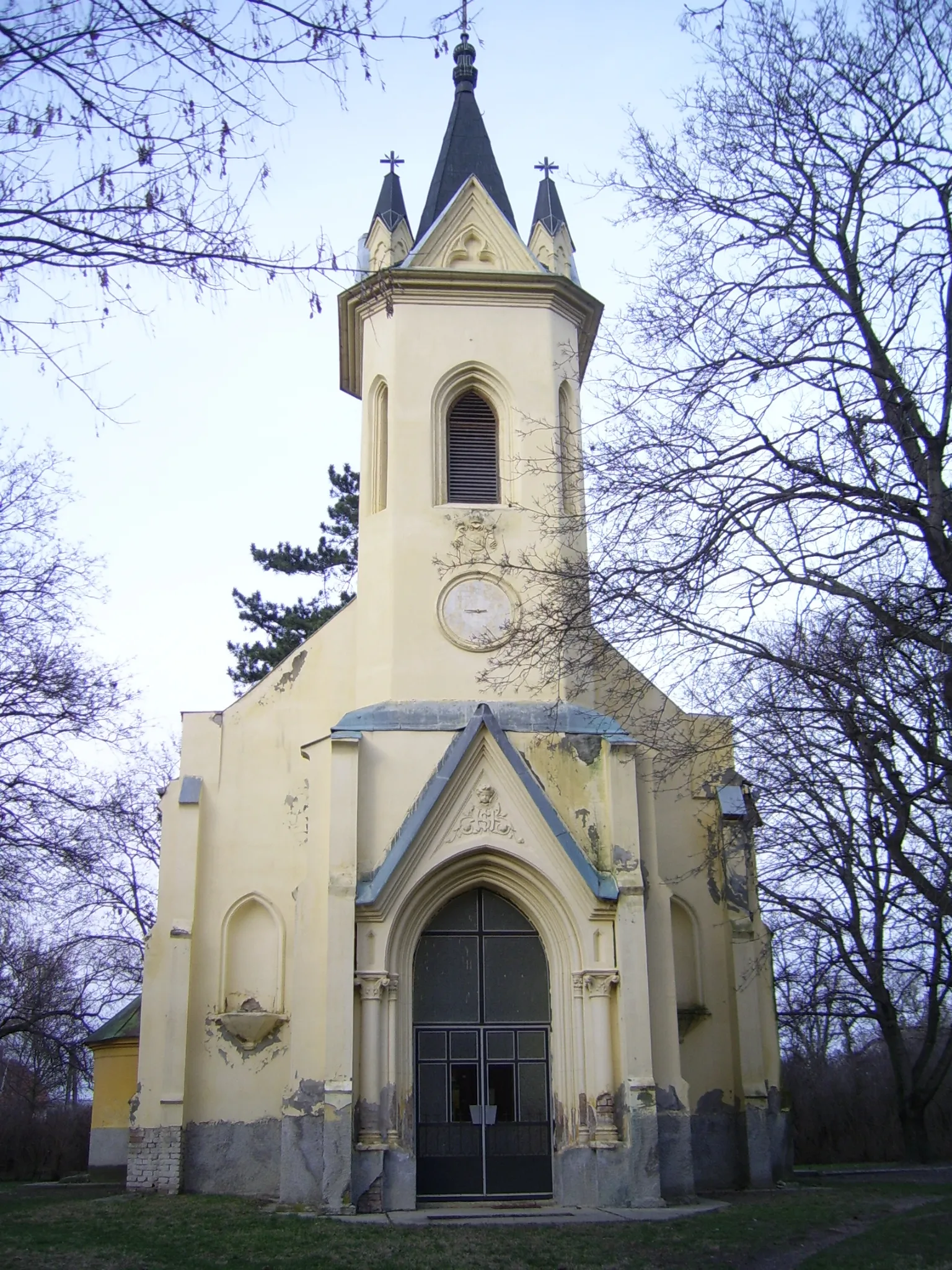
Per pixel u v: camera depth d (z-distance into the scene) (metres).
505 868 22.48
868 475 14.86
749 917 25.12
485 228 27.62
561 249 28.06
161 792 25.02
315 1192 20.50
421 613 24.62
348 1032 20.88
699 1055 24.58
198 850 24.61
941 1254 14.91
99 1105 34.34
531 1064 22.25
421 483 25.55
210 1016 23.83
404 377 26.30
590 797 23.11
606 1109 21.03
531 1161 21.69
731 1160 24.02
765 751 18.08
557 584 17.58
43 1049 45.66
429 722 23.41
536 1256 15.40
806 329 15.54
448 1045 22.22
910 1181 25.70
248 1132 23.25
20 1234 16.84
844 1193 21.95
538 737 23.39
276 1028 23.80
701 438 15.71
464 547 25.06
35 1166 45.97
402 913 21.88
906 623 14.49
